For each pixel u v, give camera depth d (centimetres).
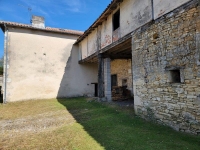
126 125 424
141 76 499
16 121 540
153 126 403
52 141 344
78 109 697
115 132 375
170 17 385
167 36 394
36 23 1131
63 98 1099
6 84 971
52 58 1123
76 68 1202
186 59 341
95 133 378
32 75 1050
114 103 772
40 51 1087
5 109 765
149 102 461
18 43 1026
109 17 735
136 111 526
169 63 387
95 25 855
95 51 900
